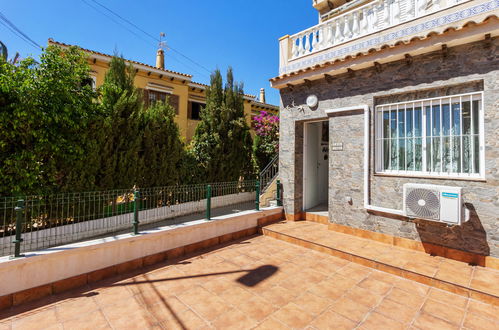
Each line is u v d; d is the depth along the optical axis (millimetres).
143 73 12969
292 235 5785
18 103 4535
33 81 4734
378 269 4289
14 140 4750
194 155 9555
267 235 6281
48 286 3580
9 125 4621
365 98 5477
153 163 7520
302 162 7316
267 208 7008
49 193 5105
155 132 7637
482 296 3285
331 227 6066
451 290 3531
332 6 9359
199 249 5383
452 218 3980
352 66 5418
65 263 3752
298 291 3648
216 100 10547
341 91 5898
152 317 3070
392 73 5086
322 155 8258
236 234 6094
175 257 4984
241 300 3432
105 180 6301
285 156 7215
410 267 4066
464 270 3924
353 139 5648
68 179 5559
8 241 4648
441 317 3004
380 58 4996
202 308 3252
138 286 3844
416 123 4918
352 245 5074
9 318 3047
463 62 4250
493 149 3953
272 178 9039
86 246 3920
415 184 4430
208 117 10273
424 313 3086
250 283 3900
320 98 6320
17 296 3334
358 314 3088
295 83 6711
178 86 14266
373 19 6215
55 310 3223
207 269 4422
